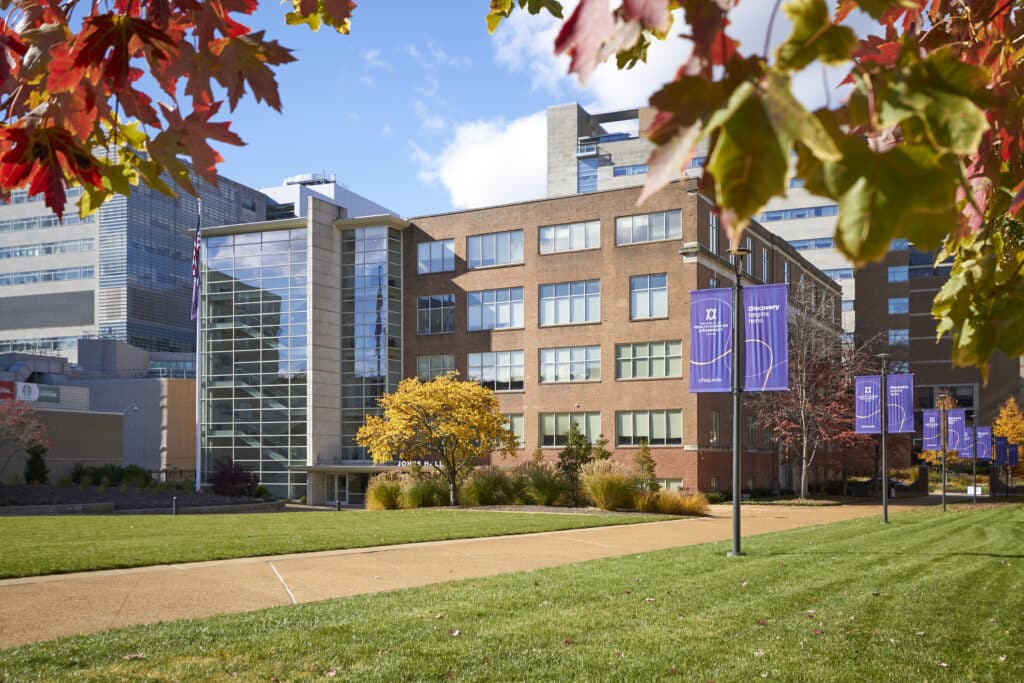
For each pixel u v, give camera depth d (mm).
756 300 17344
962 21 2441
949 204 1197
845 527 23562
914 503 45062
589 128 142500
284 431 53500
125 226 104812
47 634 8508
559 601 10102
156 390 67000
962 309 2035
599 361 47562
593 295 48156
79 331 106125
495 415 36062
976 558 14961
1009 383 79812
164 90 2199
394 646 7715
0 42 2254
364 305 54406
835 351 53125
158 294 108875
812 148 1092
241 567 13570
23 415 46312
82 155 2143
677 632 8383
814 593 10742
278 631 8328
